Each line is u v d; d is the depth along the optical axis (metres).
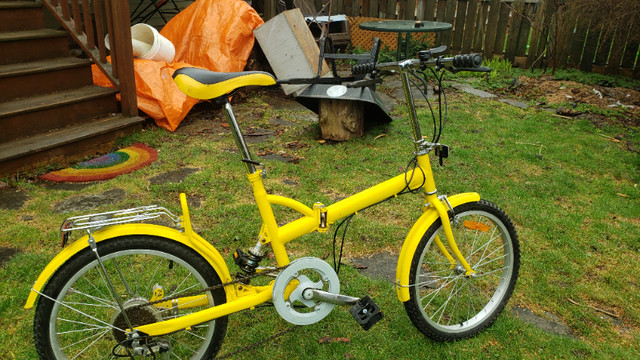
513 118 5.79
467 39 8.66
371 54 2.78
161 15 7.65
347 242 3.18
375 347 2.34
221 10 6.07
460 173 4.21
